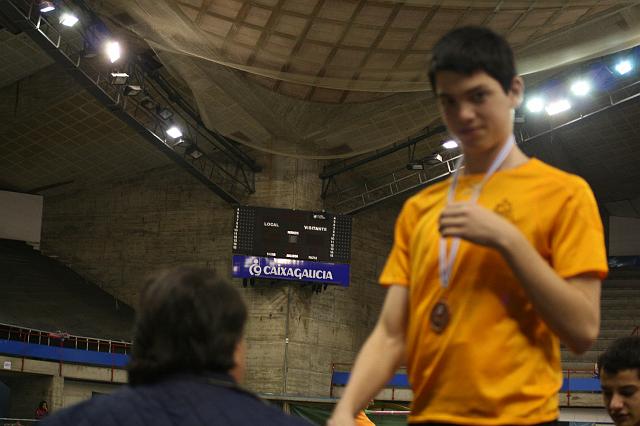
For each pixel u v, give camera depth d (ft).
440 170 79.66
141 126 66.59
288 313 78.13
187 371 5.90
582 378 74.95
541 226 6.01
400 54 57.26
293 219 76.59
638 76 69.46
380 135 69.00
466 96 6.04
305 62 57.98
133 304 83.97
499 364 5.89
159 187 85.56
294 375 77.51
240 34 55.26
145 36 56.34
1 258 82.17
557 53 57.00
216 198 83.46
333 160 81.87
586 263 5.87
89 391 74.38
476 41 6.03
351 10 53.52
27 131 78.13
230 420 5.73
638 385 9.92
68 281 83.56
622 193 93.04
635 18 53.72
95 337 75.25
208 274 6.16
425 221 6.57
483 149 6.25
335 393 79.46
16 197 86.79
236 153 78.59
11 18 53.01
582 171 89.97
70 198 87.86
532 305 5.88
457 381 5.96
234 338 6.02
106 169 84.99
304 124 68.33
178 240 83.76
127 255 85.20
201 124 73.20
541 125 72.38
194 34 54.85
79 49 64.85
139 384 5.99
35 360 71.20
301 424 5.95
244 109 65.92
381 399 73.10
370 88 59.93
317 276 75.97
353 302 82.99
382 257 86.12
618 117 79.41
